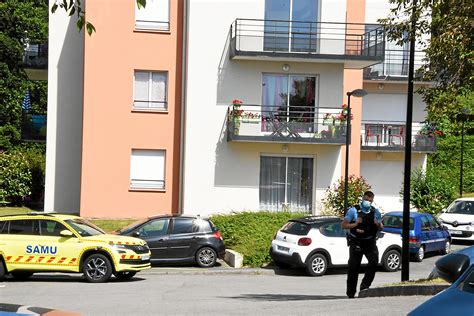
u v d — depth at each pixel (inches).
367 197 521.3
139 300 545.3
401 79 1382.9
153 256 828.6
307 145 1130.7
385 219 968.9
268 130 1104.2
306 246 788.0
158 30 1146.7
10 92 1724.9
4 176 1334.9
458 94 483.8
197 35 1112.8
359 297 525.0
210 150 1118.4
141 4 355.3
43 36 1737.2
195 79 1114.1
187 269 823.7
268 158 1133.1
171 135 1150.3
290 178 1133.7
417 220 931.3
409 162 563.5
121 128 1141.7
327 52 1119.0
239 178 1122.0
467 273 205.5
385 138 1378.0
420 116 1418.6
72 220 716.7
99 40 1135.0
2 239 690.2
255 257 858.8
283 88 1128.8
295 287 669.3
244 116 1095.6
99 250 692.1
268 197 1131.9
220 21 1117.1
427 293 477.4
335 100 1131.3
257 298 558.6
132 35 1142.3
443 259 239.5
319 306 463.8
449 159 1674.5
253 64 1121.4
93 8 1131.9
